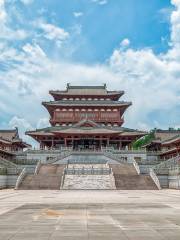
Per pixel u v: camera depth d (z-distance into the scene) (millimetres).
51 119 137125
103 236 16375
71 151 110125
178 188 74250
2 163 86812
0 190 69062
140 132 125688
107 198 43688
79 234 16875
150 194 53719
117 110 137375
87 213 25922
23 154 117500
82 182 74250
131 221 21438
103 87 148625
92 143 131125
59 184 73625
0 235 16641
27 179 76125
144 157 117250
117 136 126000
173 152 112812
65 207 30922
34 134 125125
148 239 15586
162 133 142625
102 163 99500
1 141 122000
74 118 136250
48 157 115750
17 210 28172
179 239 15617
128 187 72875
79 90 146750
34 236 16344
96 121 136000
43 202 36875
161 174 81500
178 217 23422
